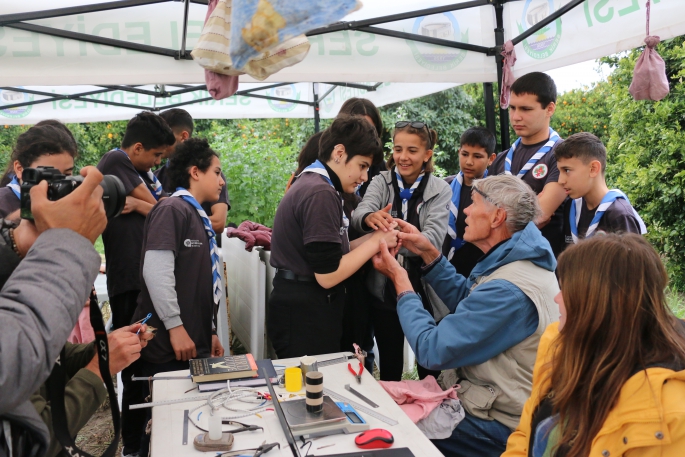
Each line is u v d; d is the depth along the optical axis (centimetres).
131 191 317
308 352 261
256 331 367
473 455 212
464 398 215
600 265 124
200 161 269
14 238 110
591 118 920
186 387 201
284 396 192
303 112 752
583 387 124
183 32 349
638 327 120
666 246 653
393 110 1107
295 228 256
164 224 254
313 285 258
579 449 122
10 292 95
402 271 243
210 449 156
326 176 254
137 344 163
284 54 150
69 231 103
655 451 112
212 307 273
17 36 331
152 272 249
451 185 365
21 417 102
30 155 246
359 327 305
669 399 112
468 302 205
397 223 267
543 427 136
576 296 127
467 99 1115
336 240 244
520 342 202
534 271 203
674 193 620
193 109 723
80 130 1095
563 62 351
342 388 200
